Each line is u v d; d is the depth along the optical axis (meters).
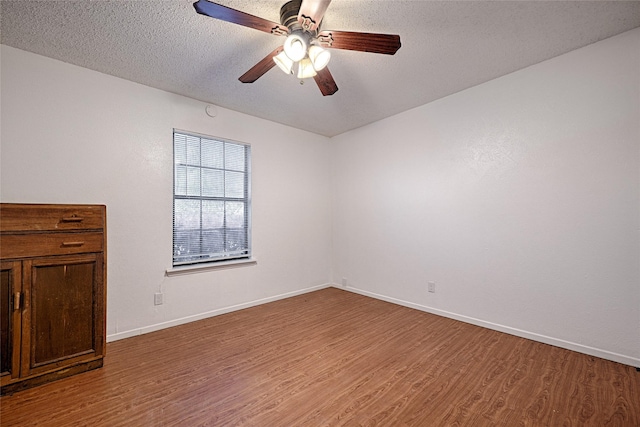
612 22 1.90
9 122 2.08
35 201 2.17
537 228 2.43
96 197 2.44
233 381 1.87
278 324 2.87
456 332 2.64
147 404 1.64
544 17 1.83
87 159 2.40
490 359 2.14
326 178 4.41
